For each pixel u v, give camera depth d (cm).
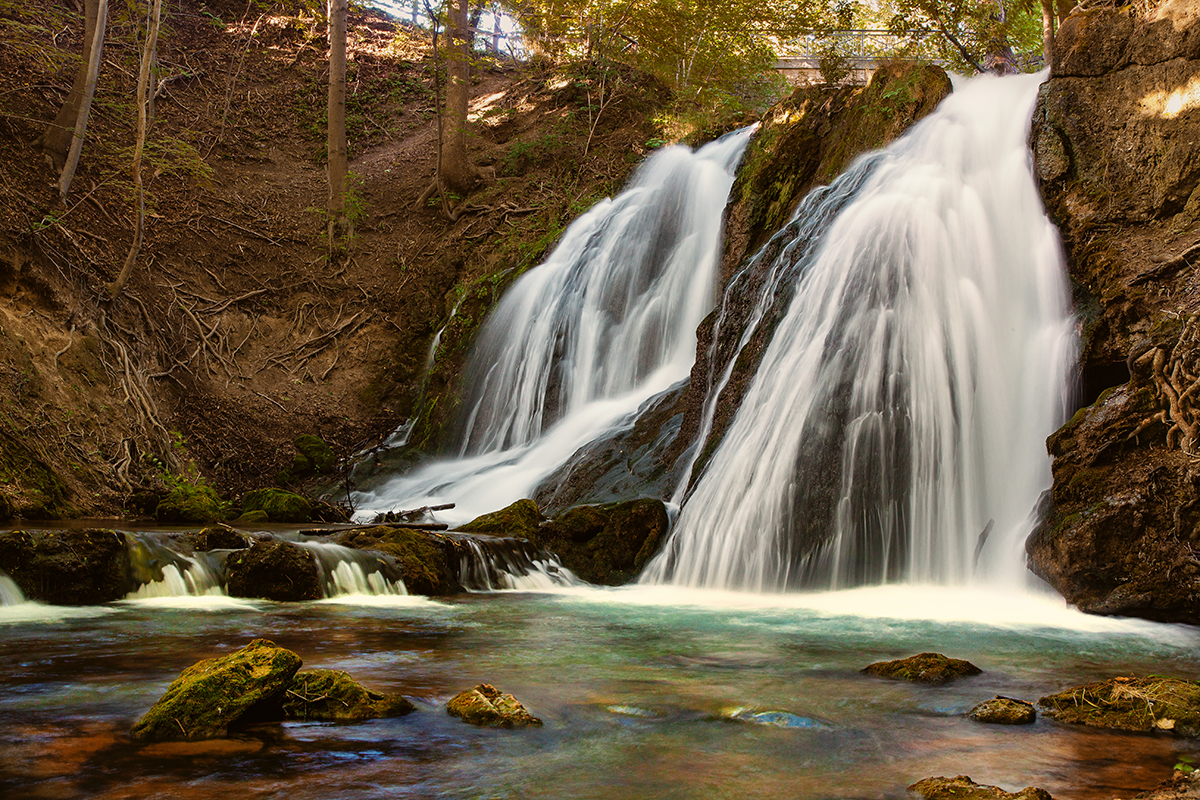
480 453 1994
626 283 1964
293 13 3391
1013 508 1038
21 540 834
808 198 1523
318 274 2402
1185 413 864
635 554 1228
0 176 1803
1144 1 1098
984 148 1291
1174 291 966
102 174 2098
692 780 371
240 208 2467
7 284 1595
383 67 3366
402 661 619
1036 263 1162
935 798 345
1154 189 1054
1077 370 1031
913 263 1163
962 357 1103
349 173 2539
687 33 2673
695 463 1306
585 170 2544
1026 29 1969
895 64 1611
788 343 1274
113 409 1633
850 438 1105
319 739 418
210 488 1616
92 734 419
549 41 3006
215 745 405
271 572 925
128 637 679
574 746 418
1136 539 848
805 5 2256
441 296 2400
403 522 1415
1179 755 412
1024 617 855
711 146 2117
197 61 3002
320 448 1994
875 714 486
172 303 2055
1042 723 470
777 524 1102
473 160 2739
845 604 951
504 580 1127
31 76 2217
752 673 595
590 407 1847
